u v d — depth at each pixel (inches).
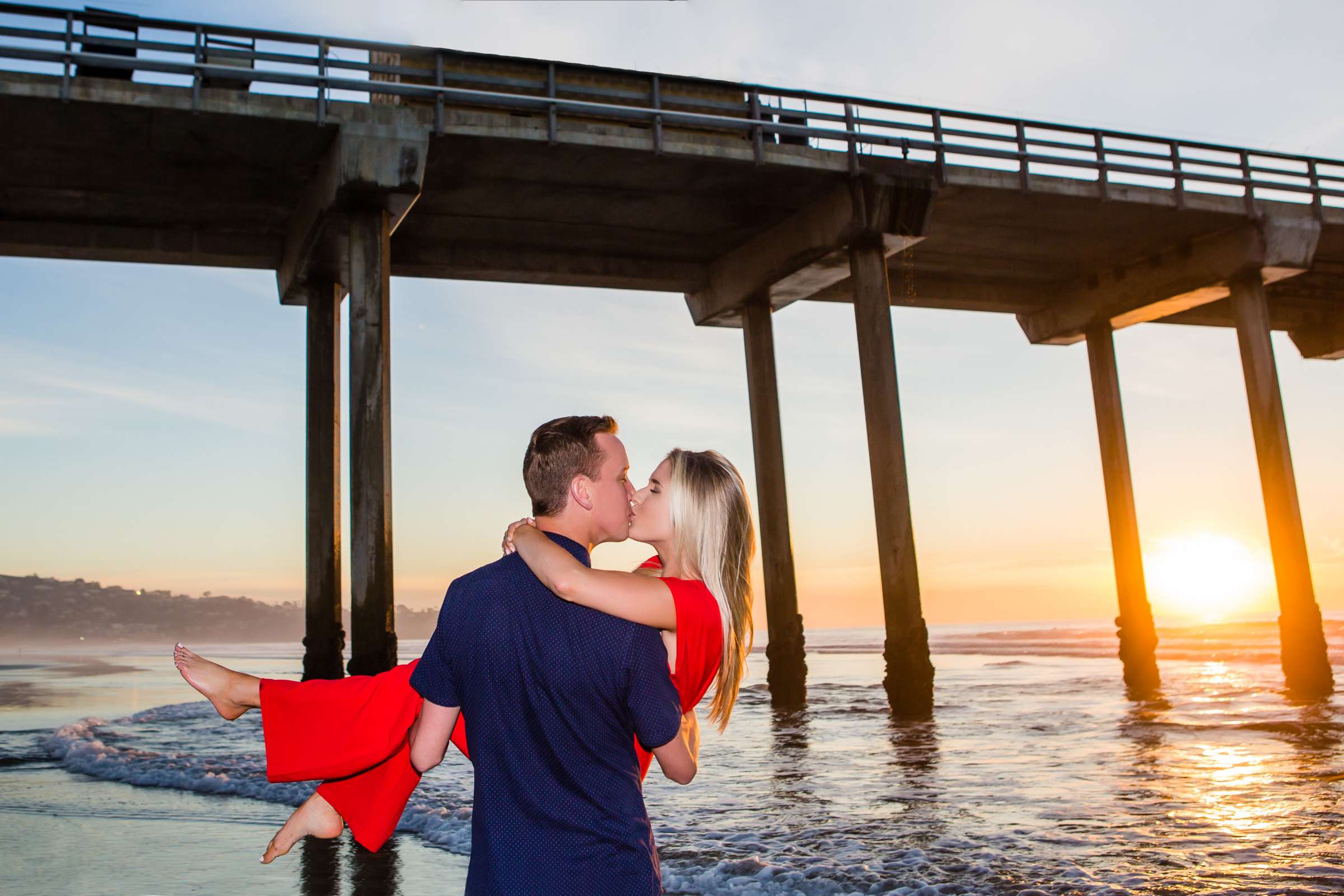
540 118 565.3
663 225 684.7
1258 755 396.5
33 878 236.1
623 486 88.0
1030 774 363.3
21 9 474.6
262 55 506.9
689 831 279.9
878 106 632.4
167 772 403.2
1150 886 207.9
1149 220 716.7
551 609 78.4
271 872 240.5
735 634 89.6
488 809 77.7
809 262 662.5
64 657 2972.4
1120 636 835.4
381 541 510.3
